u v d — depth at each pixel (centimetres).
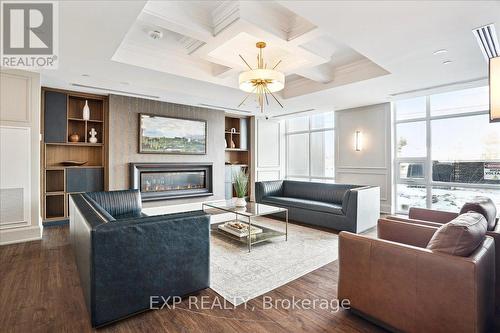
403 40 269
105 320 174
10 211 351
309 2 207
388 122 551
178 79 411
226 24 257
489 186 445
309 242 356
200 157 610
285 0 204
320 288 232
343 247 192
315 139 724
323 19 230
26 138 360
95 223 180
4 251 321
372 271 176
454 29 247
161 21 245
